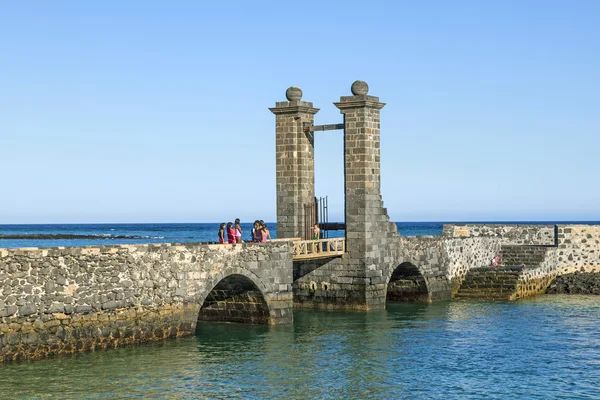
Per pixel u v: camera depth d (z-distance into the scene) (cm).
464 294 6662
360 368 4100
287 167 5956
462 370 4091
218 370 3994
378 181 5931
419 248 6316
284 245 5159
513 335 4959
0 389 3516
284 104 5934
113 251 4159
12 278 3725
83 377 3738
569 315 5703
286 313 5172
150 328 4347
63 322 3925
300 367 4100
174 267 4472
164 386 3675
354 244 5844
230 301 5231
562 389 3762
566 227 7288
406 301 6488
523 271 6725
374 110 5881
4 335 3694
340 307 5900
